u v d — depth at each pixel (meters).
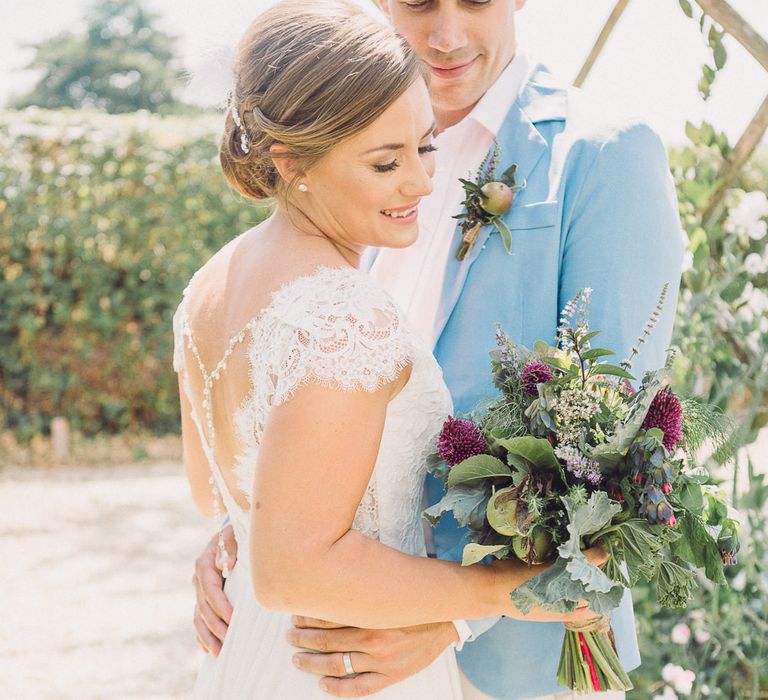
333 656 1.60
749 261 2.68
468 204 1.90
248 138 1.63
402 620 1.50
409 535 1.68
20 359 8.25
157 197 8.21
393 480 1.63
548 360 1.59
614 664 1.70
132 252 8.24
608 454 1.50
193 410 1.80
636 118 1.88
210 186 8.27
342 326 1.45
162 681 4.08
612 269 1.79
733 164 2.67
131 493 7.04
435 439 1.66
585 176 1.84
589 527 1.47
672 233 1.86
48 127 8.09
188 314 1.77
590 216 1.83
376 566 1.46
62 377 8.31
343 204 1.58
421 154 1.66
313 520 1.41
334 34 1.51
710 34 2.45
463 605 1.54
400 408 1.58
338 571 1.43
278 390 1.44
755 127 2.60
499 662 1.82
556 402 1.53
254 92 1.58
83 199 8.12
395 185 1.56
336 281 1.50
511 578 1.58
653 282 1.81
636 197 1.81
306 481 1.41
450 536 1.81
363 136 1.52
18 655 4.33
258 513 1.43
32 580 5.25
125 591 5.09
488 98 2.01
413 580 1.49
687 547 1.58
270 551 1.42
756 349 2.70
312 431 1.41
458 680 1.77
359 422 1.44
